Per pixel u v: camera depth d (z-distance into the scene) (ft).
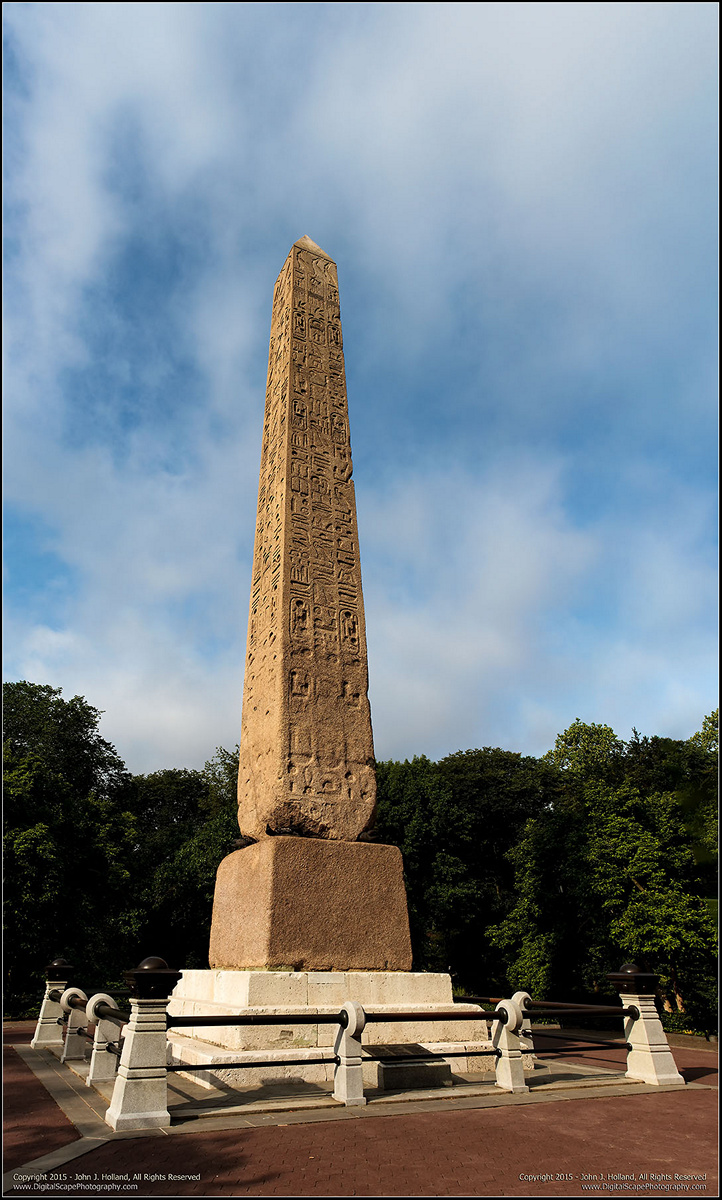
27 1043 44.14
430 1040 30.58
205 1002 31.86
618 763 101.76
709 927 62.44
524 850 78.54
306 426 40.93
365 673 36.94
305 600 36.50
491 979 107.24
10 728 102.17
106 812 97.40
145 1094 20.30
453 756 136.05
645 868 65.05
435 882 102.27
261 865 31.48
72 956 81.30
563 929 72.49
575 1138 19.60
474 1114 22.39
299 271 46.26
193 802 152.35
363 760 35.14
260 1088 25.21
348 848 32.60
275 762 33.22
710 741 91.97
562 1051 28.63
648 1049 29.53
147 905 103.76
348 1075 23.12
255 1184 15.07
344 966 30.53
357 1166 16.43
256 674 37.76
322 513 39.09
